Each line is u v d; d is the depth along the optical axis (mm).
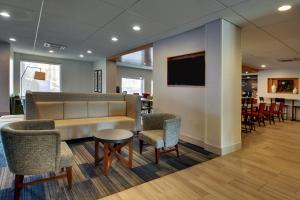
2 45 5285
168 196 1992
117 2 2746
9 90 5492
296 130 5539
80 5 2867
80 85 8562
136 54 6824
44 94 3799
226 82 3338
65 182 2223
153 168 2670
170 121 2828
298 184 2281
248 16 3107
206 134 3516
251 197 1992
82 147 3471
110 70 7734
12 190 2031
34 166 1818
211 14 3076
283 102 8227
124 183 2236
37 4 2857
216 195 2023
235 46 3502
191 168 2697
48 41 5082
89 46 5574
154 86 4910
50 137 1842
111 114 4496
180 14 3117
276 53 5859
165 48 4562
